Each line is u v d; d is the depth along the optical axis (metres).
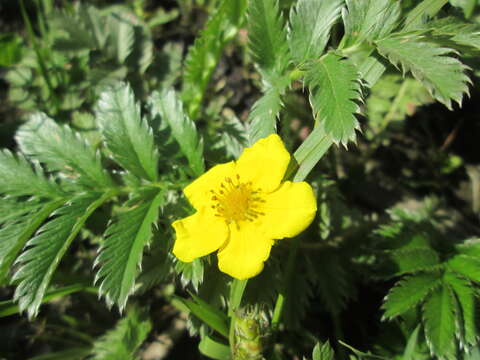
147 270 0.06
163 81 0.09
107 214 0.07
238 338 0.05
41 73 0.09
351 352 0.07
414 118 0.09
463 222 0.08
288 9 0.07
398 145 0.09
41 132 0.06
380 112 0.08
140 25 0.09
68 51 0.09
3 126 0.09
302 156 0.05
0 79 0.10
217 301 0.06
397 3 0.05
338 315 0.07
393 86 0.08
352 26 0.05
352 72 0.05
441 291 0.05
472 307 0.05
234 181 0.05
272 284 0.06
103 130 0.06
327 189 0.07
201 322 0.06
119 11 0.09
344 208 0.07
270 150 0.05
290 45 0.06
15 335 0.08
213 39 0.07
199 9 0.10
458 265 0.06
